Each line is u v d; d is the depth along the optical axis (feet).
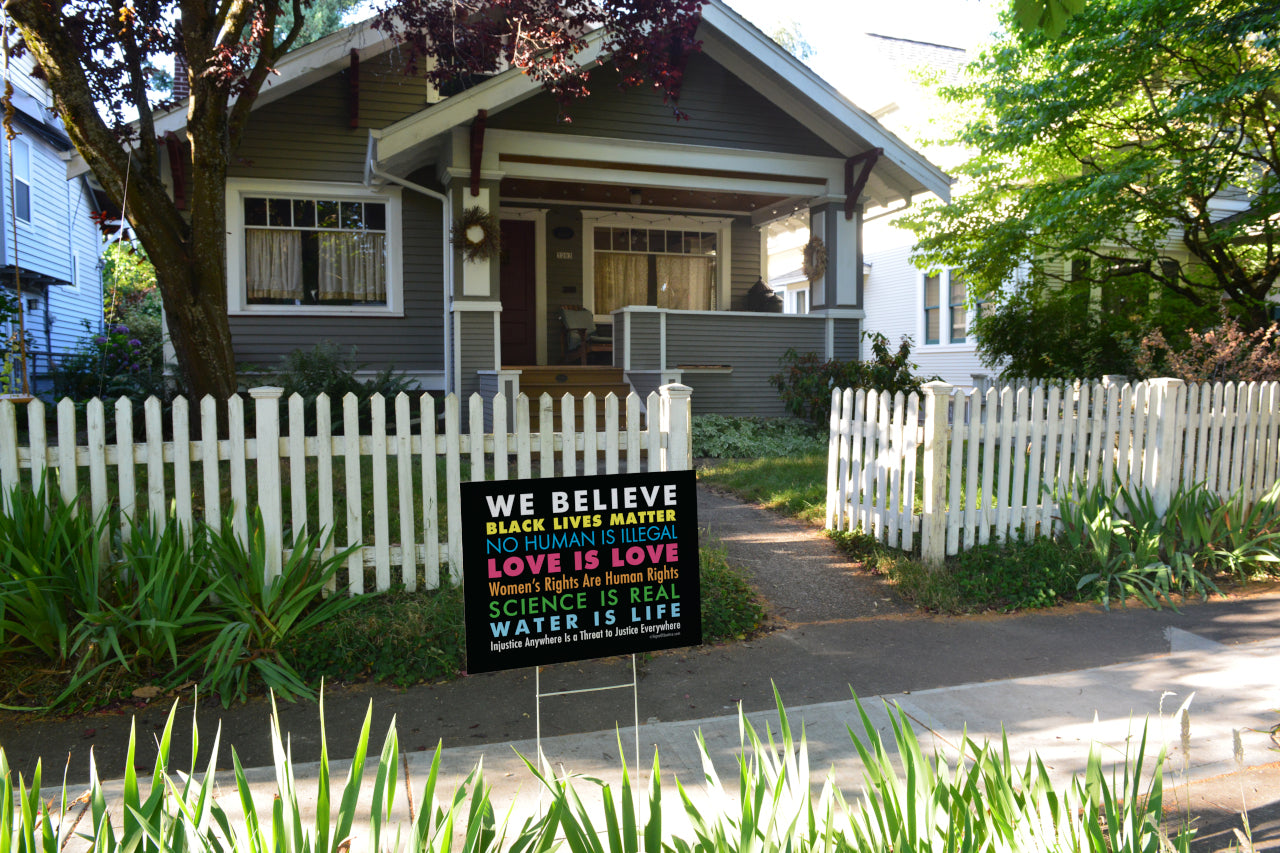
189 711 13.17
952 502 20.34
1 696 13.33
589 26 37.32
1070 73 35.06
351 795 6.88
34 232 53.11
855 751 11.69
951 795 7.63
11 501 14.79
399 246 41.65
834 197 43.21
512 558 9.89
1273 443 25.26
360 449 16.84
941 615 18.01
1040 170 43.04
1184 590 19.62
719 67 40.96
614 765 11.34
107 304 68.80
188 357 24.41
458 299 36.76
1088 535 20.83
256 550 14.74
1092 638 16.66
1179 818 10.05
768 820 7.54
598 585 10.23
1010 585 19.07
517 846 7.32
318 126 40.22
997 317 43.96
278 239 40.70
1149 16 32.30
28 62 50.62
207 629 14.39
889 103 68.23
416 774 11.06
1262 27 30.09
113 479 23.90
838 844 7.39
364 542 19.70
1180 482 23.00
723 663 15.34
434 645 15.06
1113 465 22.22
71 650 13.87
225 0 24.43
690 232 51.29
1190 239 39.55
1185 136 36.60
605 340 46.65
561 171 38.91
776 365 43.37
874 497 22.17
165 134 35.45
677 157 40.14
